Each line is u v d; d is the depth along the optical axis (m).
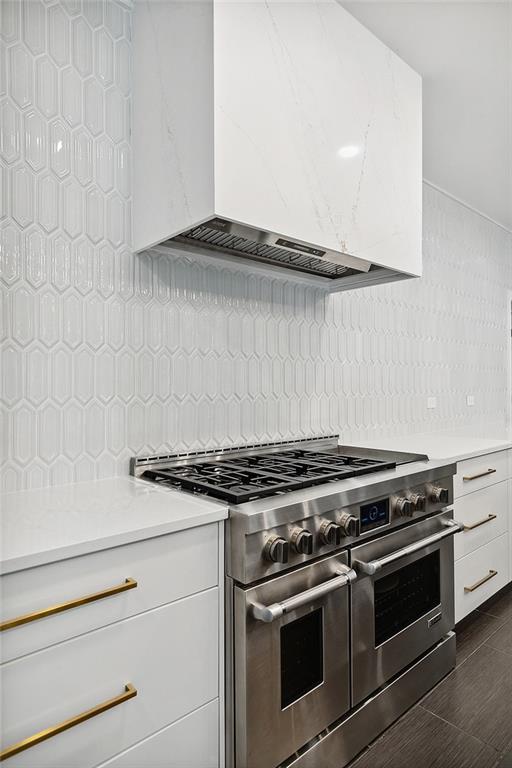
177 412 1.72
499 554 2.48
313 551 1.32
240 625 1.18
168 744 1.09
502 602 2.54
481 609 2.46
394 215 1.80
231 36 1.29
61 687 0.92
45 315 1.42
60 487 1.42
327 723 1.37
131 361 1.60
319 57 1.53
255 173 1.34
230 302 1.89
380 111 1.75
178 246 1.64
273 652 1.23
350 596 1.45
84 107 1.52
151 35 1.52
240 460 1.83
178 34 1.39
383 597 1.59
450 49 1.93
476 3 1.68
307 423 2.21
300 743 1.29
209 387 1.81
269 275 2.02
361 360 2.55
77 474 1.48
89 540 0.95
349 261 1.70
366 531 1.50
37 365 1.40
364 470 1.62
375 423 2.64
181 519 1.10
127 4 1.63
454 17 1.76
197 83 1.31
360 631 1.48
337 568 1.40
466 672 1.88
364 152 1.68
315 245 1.50
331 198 1.55
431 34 1.85
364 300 2.58
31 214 1.40
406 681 1.66
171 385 1.70
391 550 1.60
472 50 1.94
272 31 1.40
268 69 1.38
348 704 1.44
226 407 1.87
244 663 1.17
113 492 1.36
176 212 1.40
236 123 1.30
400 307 2.86
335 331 2.38
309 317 2.23
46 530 1.01
